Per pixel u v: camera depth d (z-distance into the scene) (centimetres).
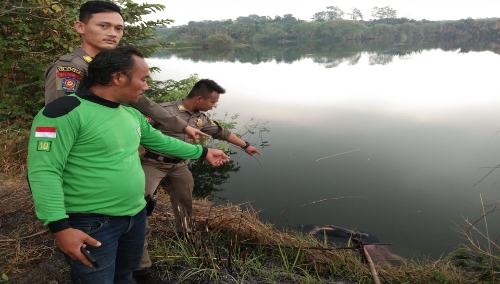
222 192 491
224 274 238
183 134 257
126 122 155
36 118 136
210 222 316
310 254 288
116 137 148
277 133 735
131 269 183
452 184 488
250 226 315
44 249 255
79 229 146
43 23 488
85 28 196
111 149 146
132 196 156
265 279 242
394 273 288
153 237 289
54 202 132
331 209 435
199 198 462
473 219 405
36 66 484
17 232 271
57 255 251
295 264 275
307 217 417
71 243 134
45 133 133
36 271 235
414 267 304
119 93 147
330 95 1086
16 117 486
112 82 143
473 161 558
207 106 262
